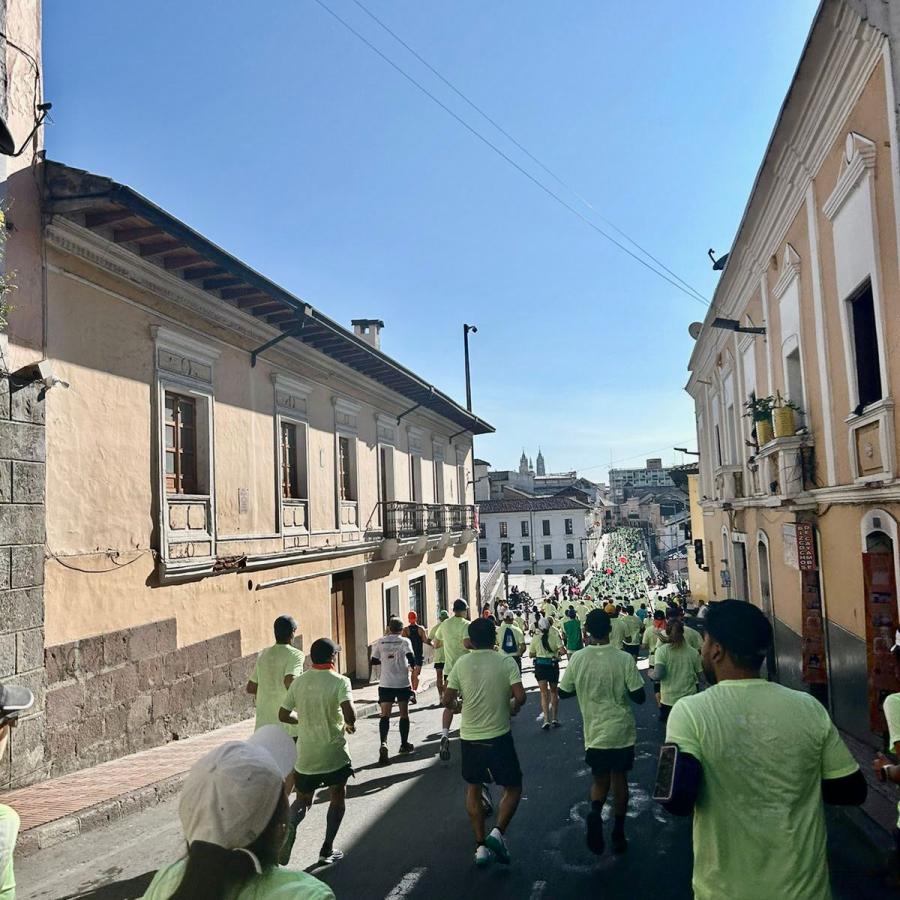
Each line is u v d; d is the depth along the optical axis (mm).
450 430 25078
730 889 2271
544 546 68250
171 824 6348
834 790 2367
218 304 10688
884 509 7246
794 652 11352
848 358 8070
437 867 5242
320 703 5371
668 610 9602
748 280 13484
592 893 4711
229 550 10930
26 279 7402
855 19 6641
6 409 7035
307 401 14172
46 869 5391
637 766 7980
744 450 15125
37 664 7246
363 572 16453
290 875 1642
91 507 8156
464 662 5457
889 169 6703
